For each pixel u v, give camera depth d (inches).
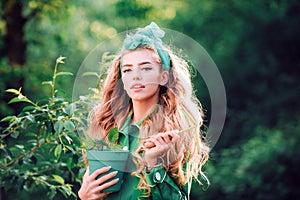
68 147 116.5
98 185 101.3
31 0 285.6
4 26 299.3
